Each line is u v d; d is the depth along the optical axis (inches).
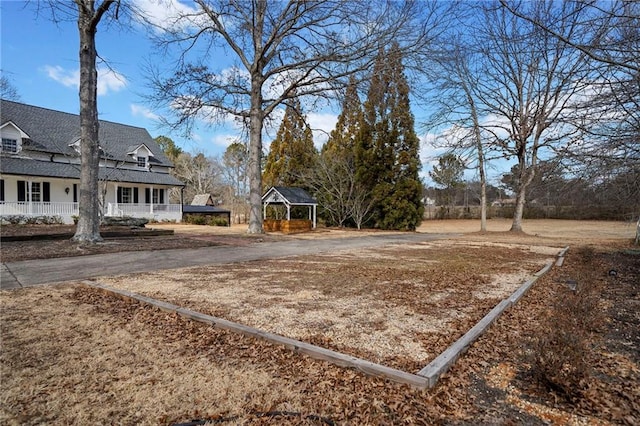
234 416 92.1
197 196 1593.3
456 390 106.0
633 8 193.3
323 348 130.3
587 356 123.3
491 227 1246.3
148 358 125.7
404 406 96.7
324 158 938.1
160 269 302.2
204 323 162.2
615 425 89.5
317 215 1019.3
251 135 639.1
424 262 349.7
